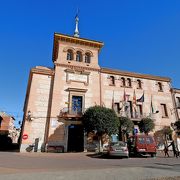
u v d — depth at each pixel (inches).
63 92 1069.1
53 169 391.2
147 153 744.3
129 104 1189.1
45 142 953.5
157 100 1263.5
